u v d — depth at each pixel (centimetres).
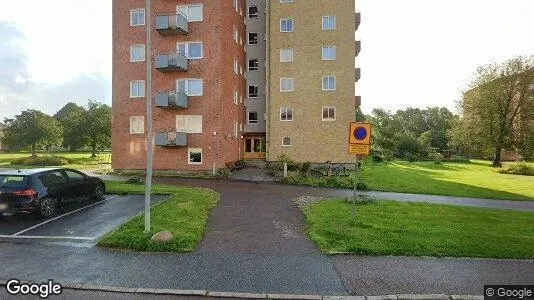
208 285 634
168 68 2709
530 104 4366
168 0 2809
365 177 2673
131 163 2830
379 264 744
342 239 893
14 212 1053
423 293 613
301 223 1089
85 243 870
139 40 2839
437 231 995
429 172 3481
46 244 862
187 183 2120
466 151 6844
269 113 3281
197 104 2783
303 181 2181
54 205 1162
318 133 3222
